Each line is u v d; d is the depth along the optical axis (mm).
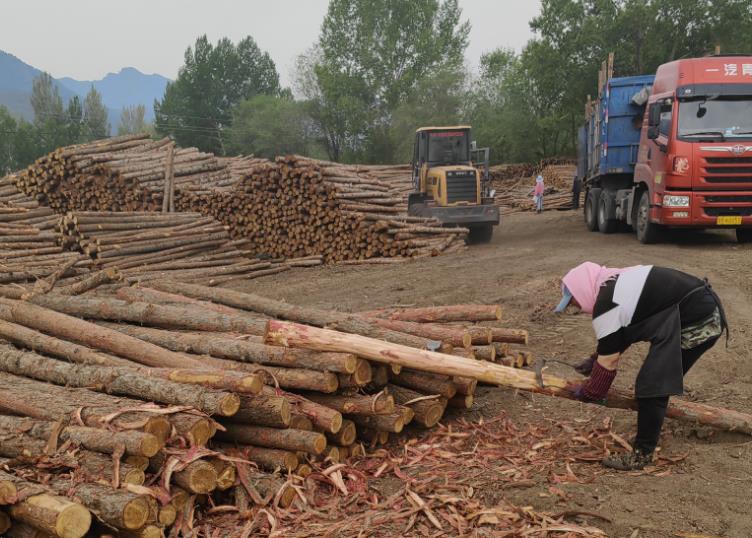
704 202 12219
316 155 58156
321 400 4230
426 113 51469
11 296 6066
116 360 4414
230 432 3926
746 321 7184
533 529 3234
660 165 12688
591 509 3439
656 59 43906
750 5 42062
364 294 10281
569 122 47188
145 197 16203
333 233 14680
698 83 12094
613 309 3770
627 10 42312
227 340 4559
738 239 13234
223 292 6027
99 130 80000
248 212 15758
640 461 3953
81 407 3500
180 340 4766
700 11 42438
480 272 11242
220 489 3529
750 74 12117
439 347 4543
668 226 12852
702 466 3955
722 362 5980
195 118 76000
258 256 15664
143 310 5160
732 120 12133
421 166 17234
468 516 3393
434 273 11594
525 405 5238
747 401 5117
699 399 5207
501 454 4270
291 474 3758
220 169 18438
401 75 56219
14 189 17359
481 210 15586
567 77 45625
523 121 48656
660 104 12641
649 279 3805
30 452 3236
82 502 2926
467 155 17250
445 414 5047
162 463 3258
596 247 13516
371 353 4059
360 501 3688
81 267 12297
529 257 12641
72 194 16969
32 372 4207
